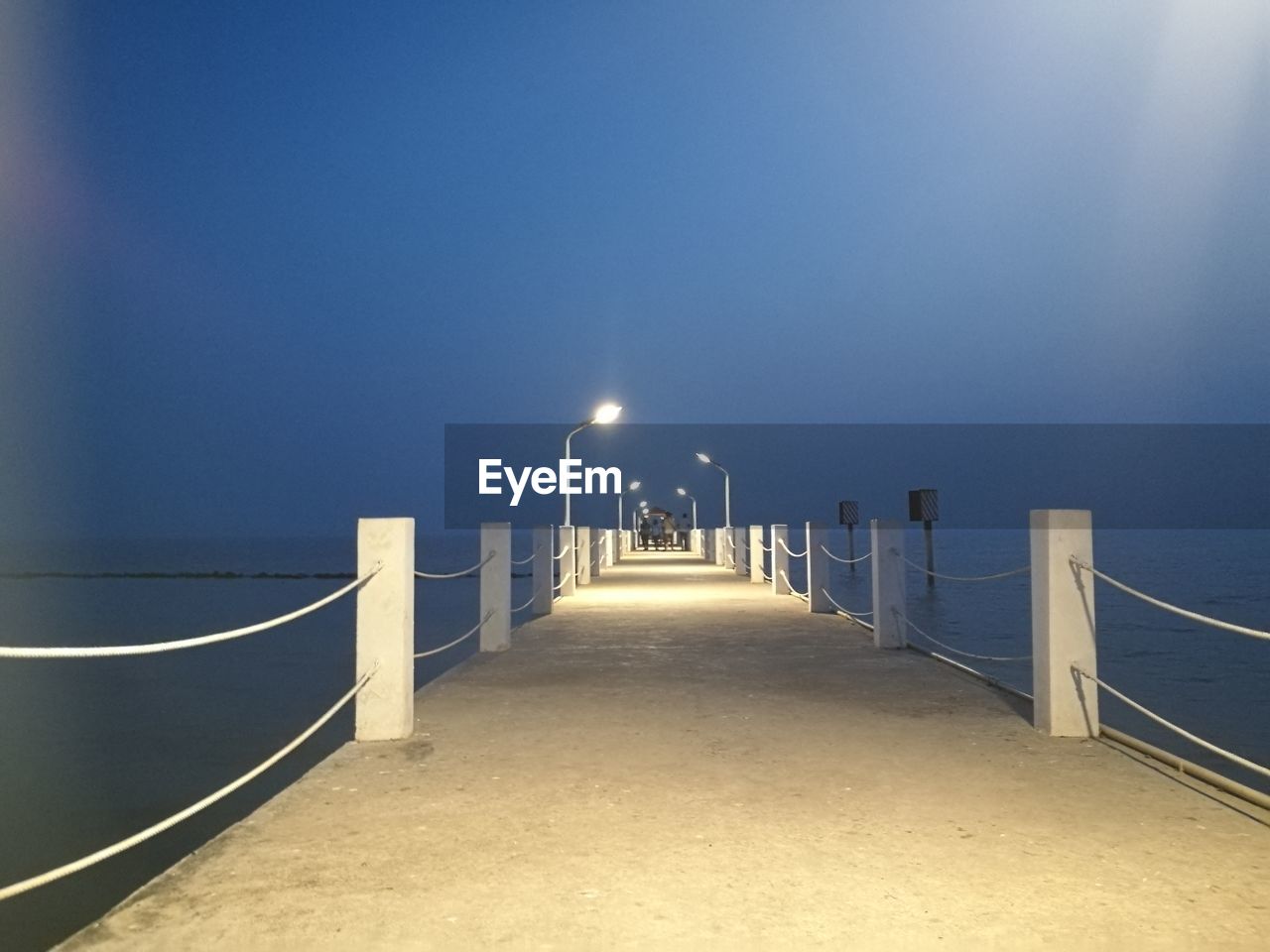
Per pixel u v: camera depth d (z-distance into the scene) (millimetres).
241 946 3660
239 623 37938
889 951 3602
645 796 5711
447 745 7105
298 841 4914
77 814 12203
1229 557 84000
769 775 6176
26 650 3691
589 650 12516
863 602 37688
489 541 12758
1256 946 3625
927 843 4832
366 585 7363
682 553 53031
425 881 4340
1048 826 5102
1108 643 26172
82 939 3719
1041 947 3629
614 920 3885
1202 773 6012
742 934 3750
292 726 17312
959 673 10375
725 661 11320
